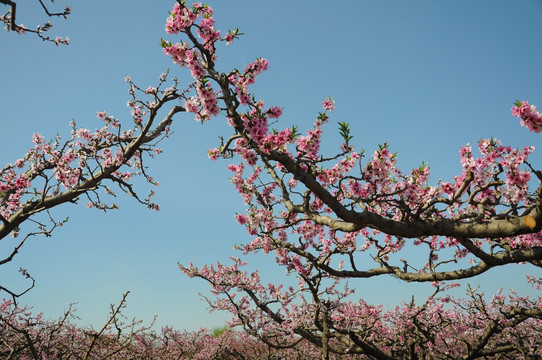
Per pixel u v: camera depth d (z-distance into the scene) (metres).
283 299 9.27
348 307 9.24
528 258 5.54
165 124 9.14
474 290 8.81
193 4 5.02
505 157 4.12
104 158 8.12
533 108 3.63
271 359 11.50
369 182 4.88
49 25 6.55
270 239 7.92
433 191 5.30
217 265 10.05
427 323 9.38
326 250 8.42
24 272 5.91
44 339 7.68
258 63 5.27
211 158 6.49
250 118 4.57
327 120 4.77
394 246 7.75
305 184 4.56
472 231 4.30
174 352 10.53
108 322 5.07
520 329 10.29
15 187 7.59
